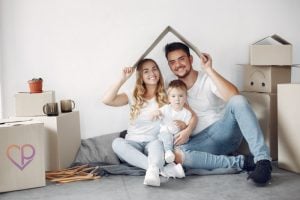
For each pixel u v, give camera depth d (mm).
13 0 2127
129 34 2262
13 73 2154
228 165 1757
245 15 2414
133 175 1775
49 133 1817
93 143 2127
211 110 2031
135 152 1805
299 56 2514
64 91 2223
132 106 2023
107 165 1946
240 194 1423
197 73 2074
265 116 2014
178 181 1646
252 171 1653
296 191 1439
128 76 1977
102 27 2232
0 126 1542
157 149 1729
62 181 1677
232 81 2412
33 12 2156
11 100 2160
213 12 2357
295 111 1711
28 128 1586
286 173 1732
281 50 2031
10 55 2143
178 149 1785
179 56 2061
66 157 1937
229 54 2398
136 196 1438
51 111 1864
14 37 2143
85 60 2230
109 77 2262
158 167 1631
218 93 1968
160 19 2289
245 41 2424
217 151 1918
